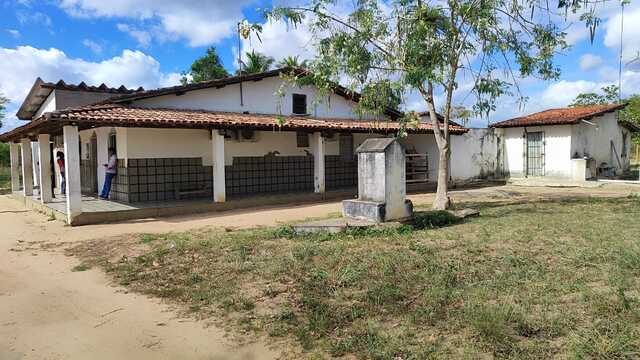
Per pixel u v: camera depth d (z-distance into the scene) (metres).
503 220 8.45
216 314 4.36
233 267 5.72
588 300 4.12
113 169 12.91
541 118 18.41
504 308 3.94
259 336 3.85
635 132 21.36
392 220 8.16
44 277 5.86
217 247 6.79
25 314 4.57
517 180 18.25
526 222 8.12
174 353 3.63
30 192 15.62
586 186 16.17
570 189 15.84
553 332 3.53
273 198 13.34
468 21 8.90
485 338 3.47
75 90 15.75
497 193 14.84
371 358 3.33
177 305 4.67
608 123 19.22
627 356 3.11
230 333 3.94
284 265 5.65
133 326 4.18
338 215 10.47
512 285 4.64
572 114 18.03
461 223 8.41
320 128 13.65
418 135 18.66
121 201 12.69
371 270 5.34
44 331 4.13
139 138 12.57
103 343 3.85
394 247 6.43
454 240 6.77
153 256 6.48
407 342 3.54
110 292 5.17
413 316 3.99
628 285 4.46
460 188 17.34
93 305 4.77
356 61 9.20
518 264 5.37
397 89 9.20
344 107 17.30
